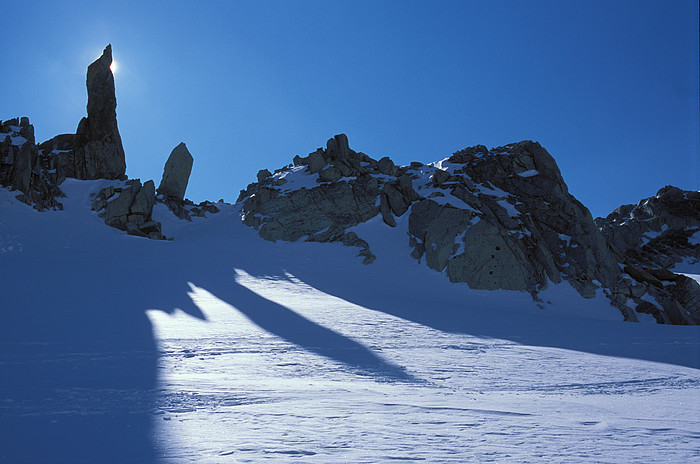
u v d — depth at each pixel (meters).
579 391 9.18
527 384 9.74
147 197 47.31
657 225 63.91
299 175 52.19
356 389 8.17
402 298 30.22
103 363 10.20
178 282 28.30
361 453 4.26
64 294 22.52
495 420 5.90
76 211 45.72
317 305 24.27
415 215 42.22
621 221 69.69
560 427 5.57
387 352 13.52
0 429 5.10
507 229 38.44
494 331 19.73
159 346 12.66
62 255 35.03
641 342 17.94
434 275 35.75
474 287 34.16
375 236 41.88
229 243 41.81
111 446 4.44
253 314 20.12
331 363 11.41
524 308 31.70
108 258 35.09
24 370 9.23
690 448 4.68
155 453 4.20
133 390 7.44
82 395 7.02
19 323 15.69
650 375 11.15
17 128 50.50
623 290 34.16
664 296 33.62
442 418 5.94
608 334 20.36
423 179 49.38
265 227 43.59
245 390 7.61
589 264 36.06
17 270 29.12
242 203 54.31
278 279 32.34
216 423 5.39
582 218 39.88
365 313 22.56
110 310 18.98
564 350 15.44
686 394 8.98
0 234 37.16
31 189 44.88
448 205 41.44
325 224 43.62
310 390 7.82
